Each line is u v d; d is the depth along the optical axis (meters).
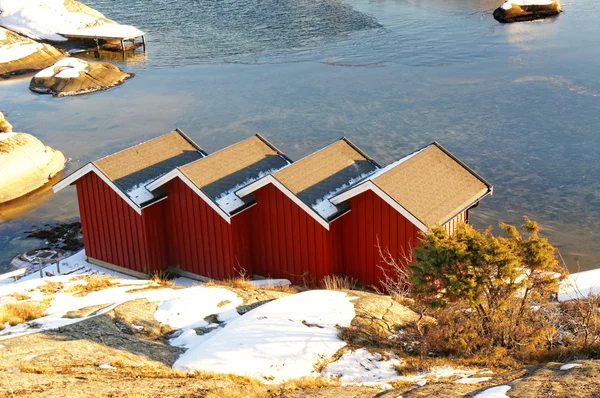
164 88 53.62
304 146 39.91
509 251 14.66
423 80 51.62
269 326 15.41
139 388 11.97
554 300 18.67
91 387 11.77
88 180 24.58
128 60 62.53
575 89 47.47
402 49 60.50
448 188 21.53
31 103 52.06
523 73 51.81
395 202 20.28
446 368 14.26
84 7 72.31
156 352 14.56
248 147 24.75
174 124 45.16
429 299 15.09
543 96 46.47
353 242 21.97
